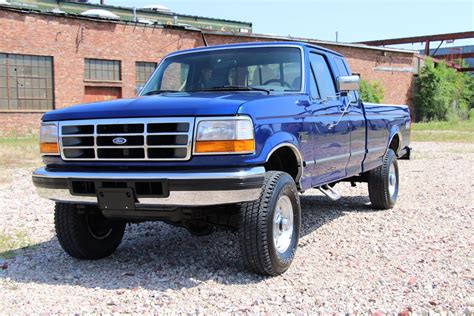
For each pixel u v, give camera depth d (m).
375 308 4.11
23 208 8.34
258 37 31.73
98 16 26.83
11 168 13.28
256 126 4.59
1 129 24.39
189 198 4.45
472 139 24.47
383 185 7.84
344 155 6.42
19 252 5.91
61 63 25.83
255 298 4.36
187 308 4.15
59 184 4.89
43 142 5.07
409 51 41.06
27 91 25.06
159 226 7.14
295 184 5.21
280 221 4.96
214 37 30.22
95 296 4.46
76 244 5.40
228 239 6.37
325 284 4.69
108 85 27.38
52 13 25.30
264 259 4.71
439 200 8.88
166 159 4.54
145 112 4.60
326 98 6.12
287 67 5.83
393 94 40.75
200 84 5.96
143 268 5.29
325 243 6.12
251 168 4.54
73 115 4.93
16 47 24.50
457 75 46.22
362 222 7.23
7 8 24.03
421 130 31.56
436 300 4.27
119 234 5.84
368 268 5.16
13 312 4.10
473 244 6.00
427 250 5.77
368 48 38.25
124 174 4.59
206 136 4.46
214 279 4.85
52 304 4.27
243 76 5.87
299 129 5.24
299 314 4.00
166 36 28.84
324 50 6.52
